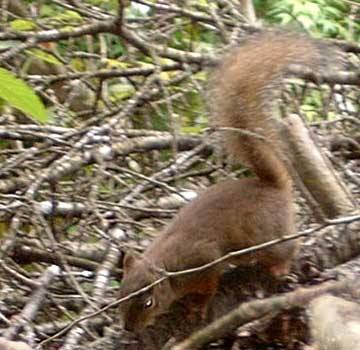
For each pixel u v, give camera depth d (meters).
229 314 8.06
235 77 9.92
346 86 12.01
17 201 10.46
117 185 11.73
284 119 9.95
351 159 11.46
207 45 14.52
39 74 14.78
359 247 9.10
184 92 12.03
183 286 9.49
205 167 12.29
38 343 8.91
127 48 13.10
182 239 9.72
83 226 10.38
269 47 10.00
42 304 9.35
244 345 8.55
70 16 12.68
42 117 6.44
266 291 9.30
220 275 9.50
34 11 13.43
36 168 11.19
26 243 10.64
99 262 10.52
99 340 8.88
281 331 8.44
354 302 7.22
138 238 10.76
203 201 10.07
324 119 11.55
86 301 8.83
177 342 9.07
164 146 11.51
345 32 15.37
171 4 13.25
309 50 9.96
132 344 9.20
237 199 9.80
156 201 11.05
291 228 9.69
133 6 14.92
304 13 15.34
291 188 9.91
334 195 9.35
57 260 10.25
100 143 10.88
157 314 9.39
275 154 9.41
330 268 8.96
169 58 12.41
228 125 9.90
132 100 11.40
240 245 9.55
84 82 13.01
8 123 12.07
